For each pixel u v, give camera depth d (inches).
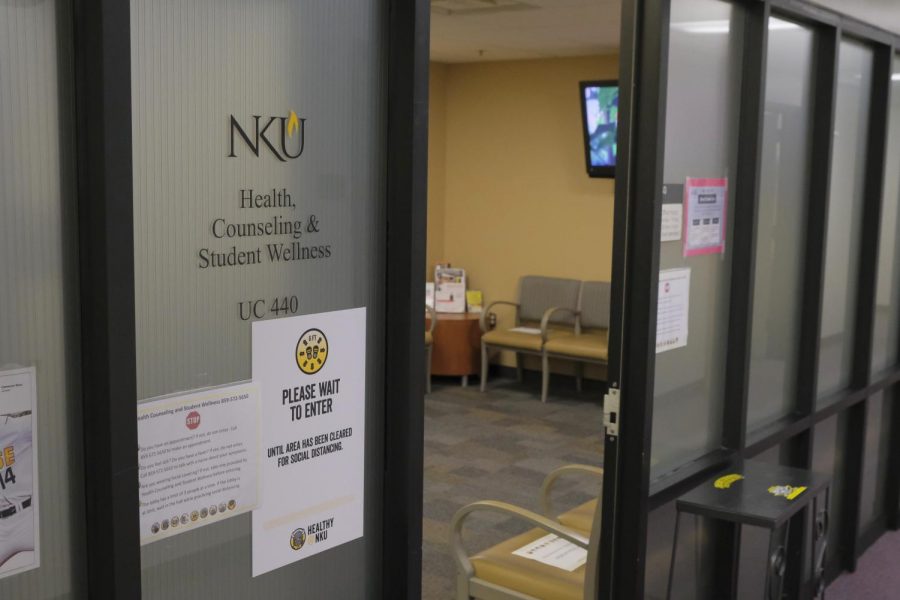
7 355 47.7
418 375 71.2
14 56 46.7
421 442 72.2
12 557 49.0
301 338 64.2
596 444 238.5
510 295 312.3
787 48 132.1
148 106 53.2
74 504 51.5
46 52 47.9
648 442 104.8
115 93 48.4
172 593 57.5
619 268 104.0
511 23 225.8
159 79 53.6
